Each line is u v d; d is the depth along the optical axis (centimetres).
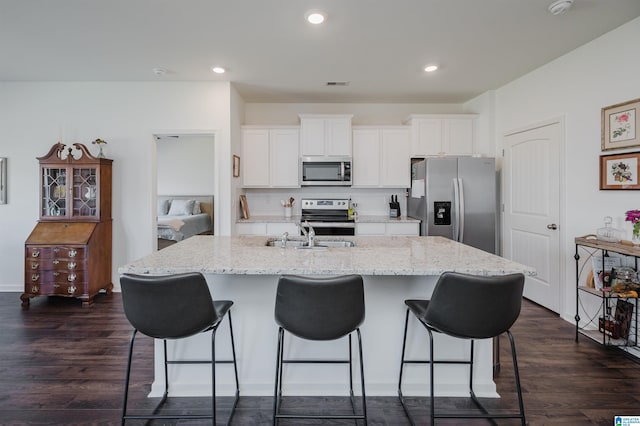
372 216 489
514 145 392
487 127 432
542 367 234
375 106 495
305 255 201
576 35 279
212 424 173
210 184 758
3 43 295
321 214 482
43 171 378
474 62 337
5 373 226
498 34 278
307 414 187
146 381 217
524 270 167
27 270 359
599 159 281
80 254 358
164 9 239
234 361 200
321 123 452
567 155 315
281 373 197
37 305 360
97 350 258
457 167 402
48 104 399
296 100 477
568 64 313
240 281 204
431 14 246
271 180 461
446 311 156
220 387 204
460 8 238
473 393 202
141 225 404
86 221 375
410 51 310
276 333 204
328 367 205
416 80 390
